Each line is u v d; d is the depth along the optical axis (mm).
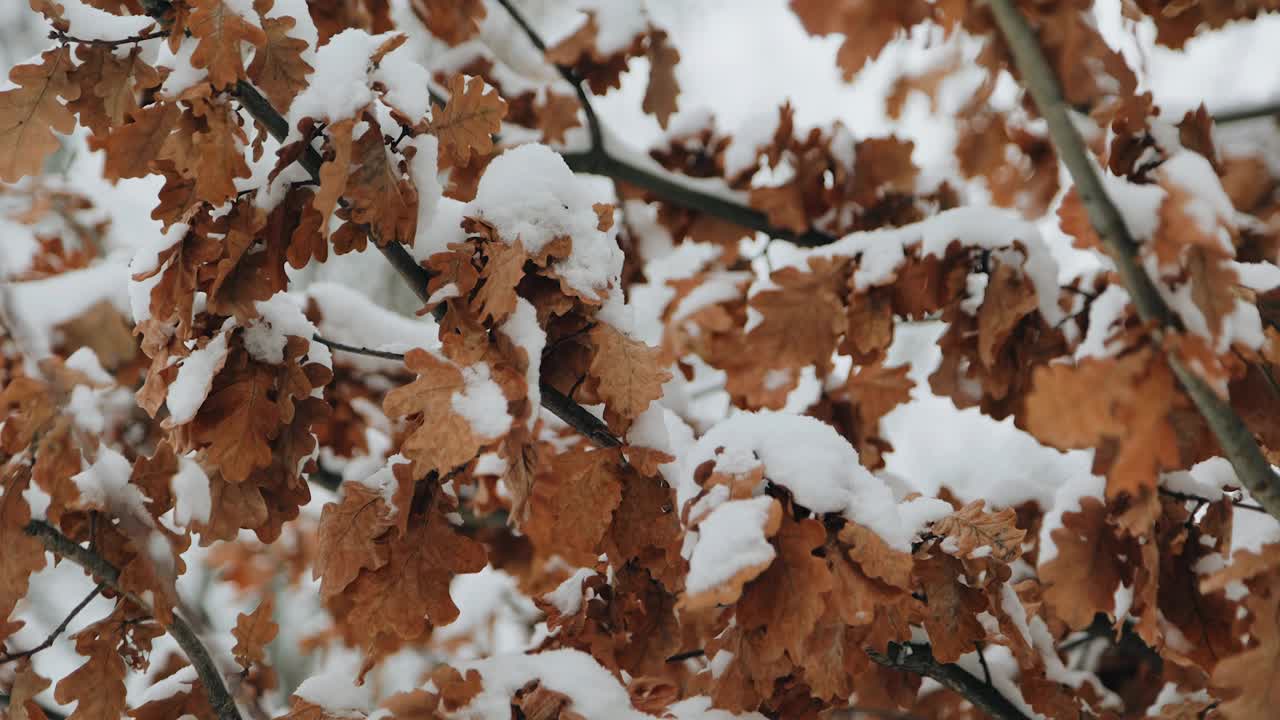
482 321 2053
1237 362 1951
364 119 2045
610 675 2078
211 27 2043
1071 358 2146
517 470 2031
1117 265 1902
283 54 2082
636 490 2107
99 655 2184
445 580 2080
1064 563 2055
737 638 2027
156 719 2195
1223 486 2141
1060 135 1896
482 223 2076
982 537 2098
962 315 2172
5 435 2176
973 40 2197
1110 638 2594
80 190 3465
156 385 2080
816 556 1995
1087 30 1997
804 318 2141
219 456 2068
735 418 2035
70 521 2182
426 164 2055
